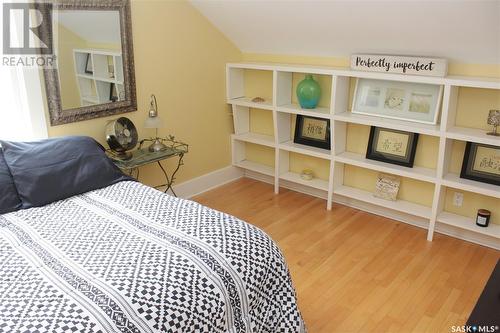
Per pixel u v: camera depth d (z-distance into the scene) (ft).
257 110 12.66
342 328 6.64
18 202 6.87
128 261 5.09
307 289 7.63
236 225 6.00
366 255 8.77
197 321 4.67
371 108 9.93
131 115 10.05
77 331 4.04
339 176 10.99
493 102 8.44
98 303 4.36
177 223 6.05
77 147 7.73
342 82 9.98
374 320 6.82
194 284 4.84
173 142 10.75
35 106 8.20
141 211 6.54
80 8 8.45
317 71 10.01
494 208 8.95
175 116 11.10
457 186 8.66
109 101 9.46
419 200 10.03
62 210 6.72
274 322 5.64
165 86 10.65
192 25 10.89
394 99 9.57
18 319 4.13
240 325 5.16
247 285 5.26
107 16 8.96
